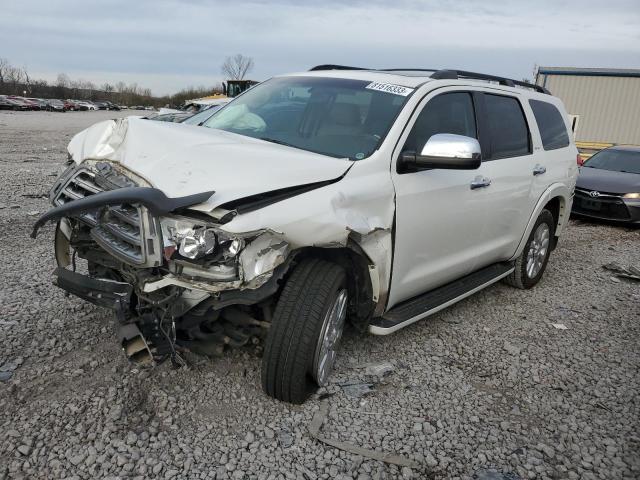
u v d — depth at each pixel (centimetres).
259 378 363
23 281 509
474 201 450
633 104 1952
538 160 561
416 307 413
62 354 378
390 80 431
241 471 283
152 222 288
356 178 345
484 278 511
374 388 370
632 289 646
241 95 498
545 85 2064
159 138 345
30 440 291
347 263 356
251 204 294
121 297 305
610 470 309
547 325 511
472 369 412
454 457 310
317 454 301
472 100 471
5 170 1241
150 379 353
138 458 286
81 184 333
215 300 296
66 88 11138
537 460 313
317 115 414
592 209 1054
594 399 383
